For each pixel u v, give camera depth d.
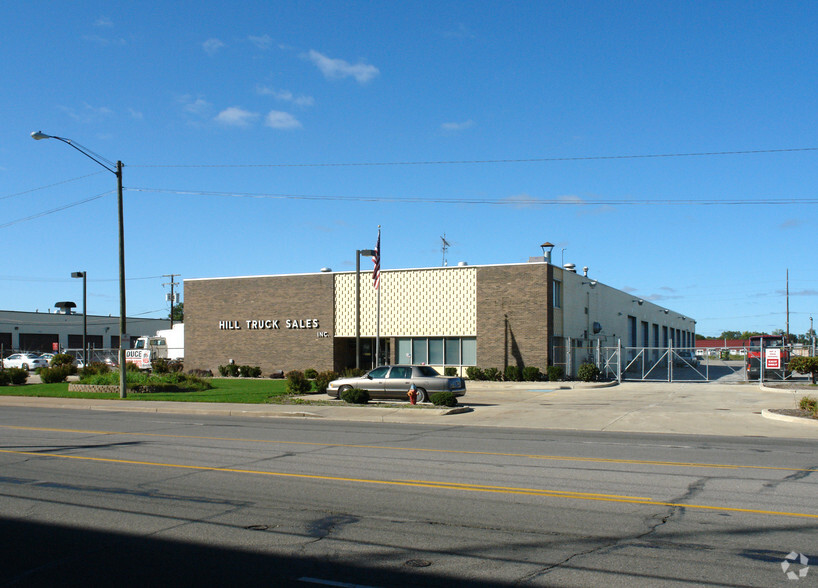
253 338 45.03
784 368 38.22
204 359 46.53
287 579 5.96
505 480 10.36
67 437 15.75
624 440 15.82
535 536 7.28
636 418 21.22
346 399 25.20
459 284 39.28
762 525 7.71
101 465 11.71
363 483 10.12
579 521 7.90
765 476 10.74
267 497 9.18
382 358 42.19
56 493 9.45
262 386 34.53
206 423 19.56
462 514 8.24
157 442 14.83
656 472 11.09
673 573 6.08
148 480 10.36
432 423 20.23
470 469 11.34
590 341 44.72
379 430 17.80
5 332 73.31
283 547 6.90
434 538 7.21
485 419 21.23
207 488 9.77
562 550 6.78
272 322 44.50
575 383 35.34
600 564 6.34
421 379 25.61
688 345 85.56
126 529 7.59
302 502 8.89
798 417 20.08
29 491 9.58
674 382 39.16
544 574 6.07
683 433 17.83
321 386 31.03
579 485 9.98
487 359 38.19
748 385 36.06
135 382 31.56
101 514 8.27
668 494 9.35
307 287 43.62
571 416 21.88
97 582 5.89
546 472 11.07
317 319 43.12
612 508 8.53
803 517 8.08
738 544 6.96
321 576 6.04
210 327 46.53
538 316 37.19
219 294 46.44
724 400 27.42
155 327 92.88
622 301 53.19
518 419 21.19
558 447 14.27
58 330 79.44
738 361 94.81
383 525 7.74
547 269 37.38
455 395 25.52
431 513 8.30
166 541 7.12
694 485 9.98
